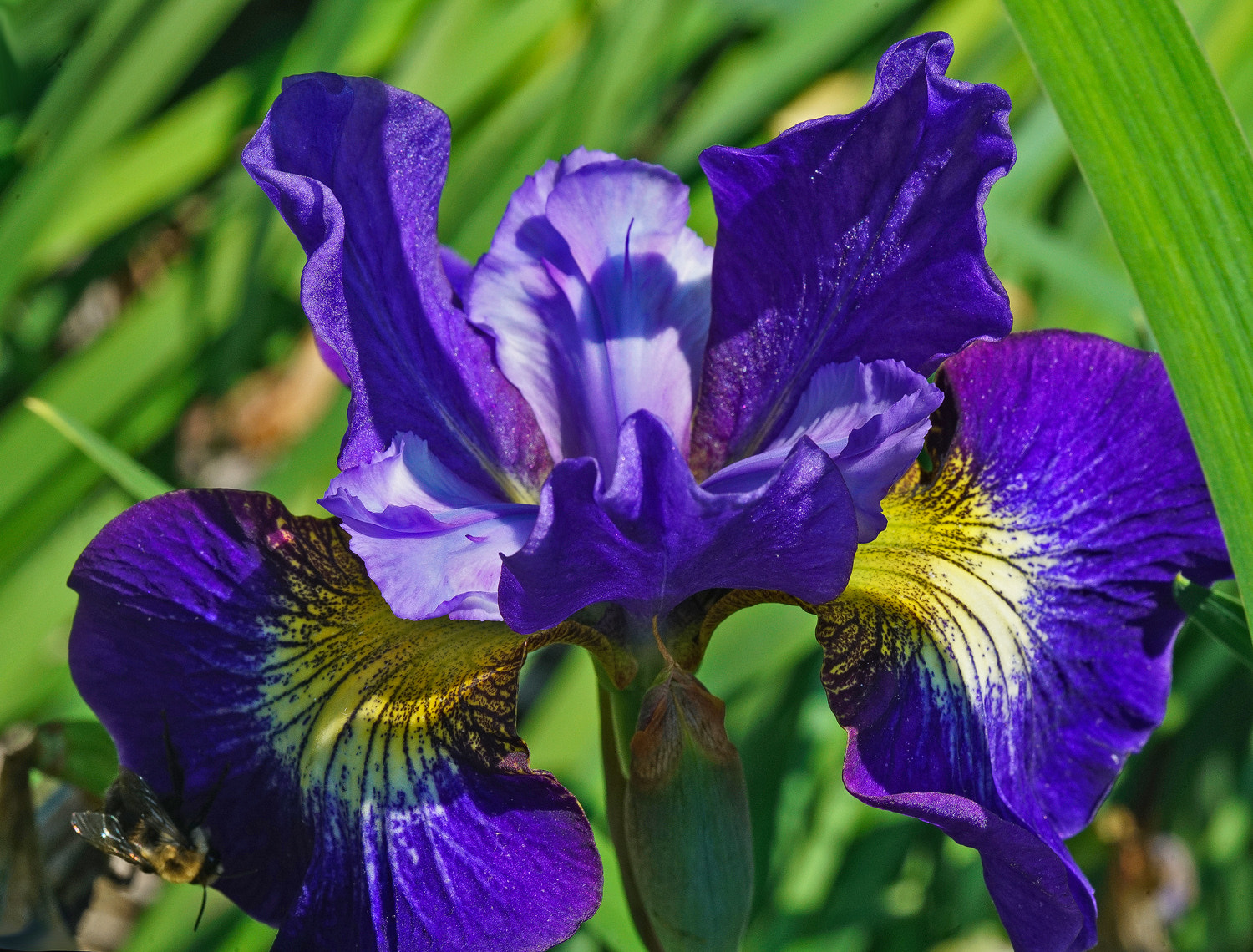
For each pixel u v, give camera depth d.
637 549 0.30
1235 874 0.42
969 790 0.31
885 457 0.31
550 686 0.39
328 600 0.31
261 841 0.31
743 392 0.33
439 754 0.31
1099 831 0.38
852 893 0.40
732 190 0.32
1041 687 0.32
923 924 0.41
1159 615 0.32
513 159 0.44
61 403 0.42
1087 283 0.39
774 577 0.31
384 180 0.31
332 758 0.31
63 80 0.41
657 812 0.31
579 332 0.33
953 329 0.32
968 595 0.32
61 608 0.41
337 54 0.42
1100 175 0.30
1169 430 0.32
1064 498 0.33
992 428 0.32
